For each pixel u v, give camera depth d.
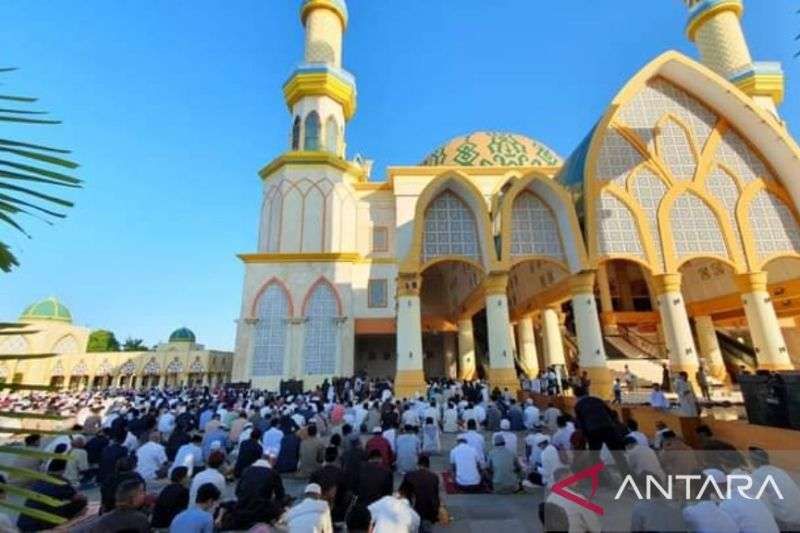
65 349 46.62
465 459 8.45
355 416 13.73
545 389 19.39
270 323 27.47
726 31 30.58
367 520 6.11
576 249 18.58
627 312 27.89
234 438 11.65
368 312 28.80
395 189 31.17
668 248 19.12
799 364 26.08
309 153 31.83
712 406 14.87
